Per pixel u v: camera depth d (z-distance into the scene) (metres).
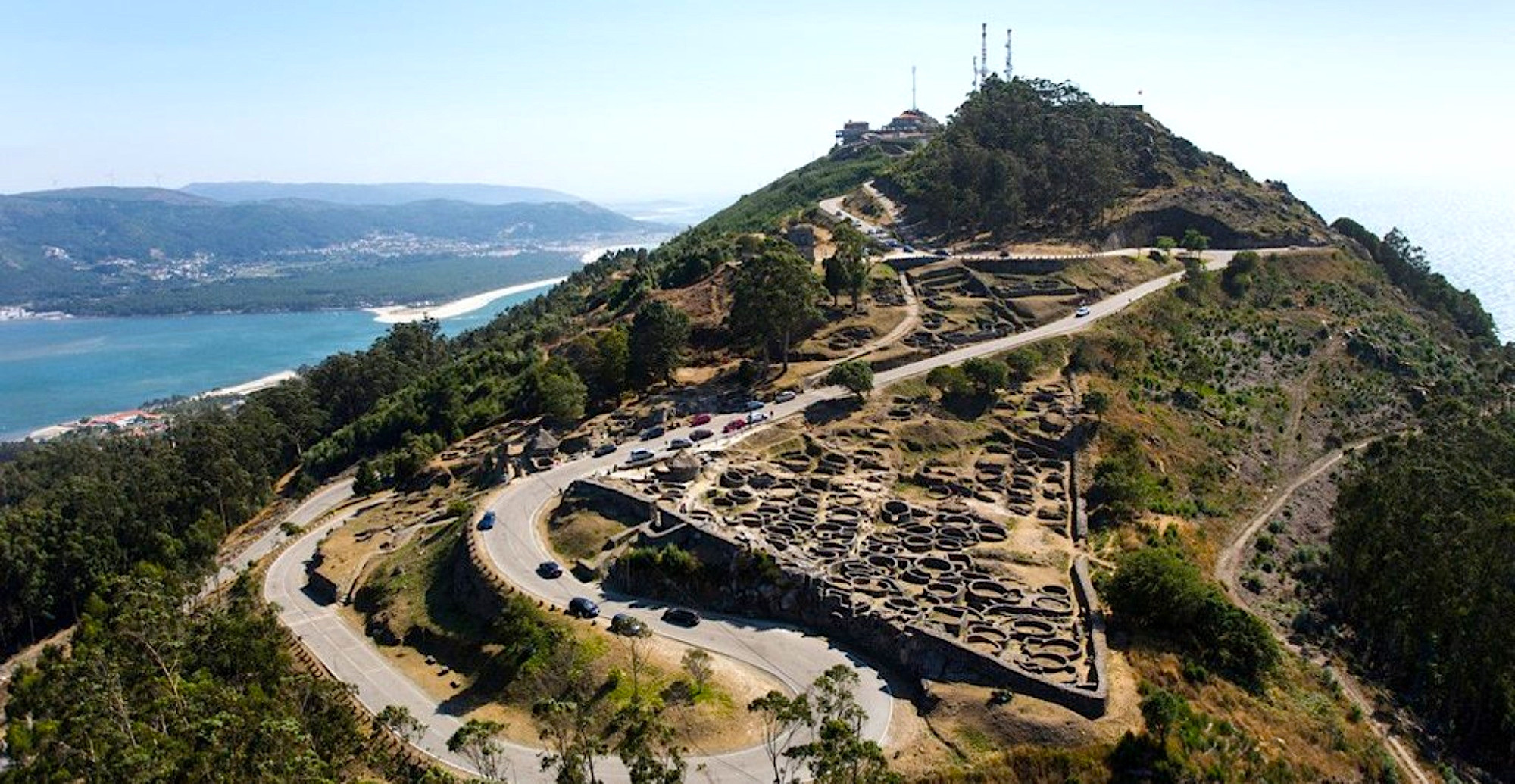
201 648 97.06
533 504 130.25
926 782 77.75
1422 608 116.25
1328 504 153.38
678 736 82.19
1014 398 160.62
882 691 90.00
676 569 106.75
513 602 100.00
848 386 155.50
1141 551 102.50
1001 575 108.00
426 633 107.81
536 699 90.38
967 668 89.88
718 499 124.00
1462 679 111.00
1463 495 124.12
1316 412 179.12
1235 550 136.38
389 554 134.25
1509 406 179.88
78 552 161.50
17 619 158.12
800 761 73.69
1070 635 95.62
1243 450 161.50
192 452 198.62
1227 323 197.00
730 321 181.12
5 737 100.75
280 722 73.62
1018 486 135.12
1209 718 86.38
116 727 78.88
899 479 136.50
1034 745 80.94
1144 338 185.25
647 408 166.62
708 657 89.50
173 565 158.12
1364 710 106.81
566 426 169.00
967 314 196.00
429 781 71.94
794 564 105.19
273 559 144.88
